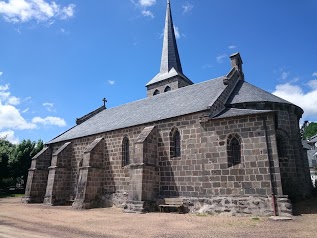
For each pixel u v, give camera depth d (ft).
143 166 62.28
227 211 52.11
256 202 49.88
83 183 75.00
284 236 32.71
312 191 70.95
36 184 96.17
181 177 61.57
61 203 87.04
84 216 55.67
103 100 125.29
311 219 43.19
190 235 35.01
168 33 142.82
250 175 52.29
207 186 56.90
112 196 73.92
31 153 151.64
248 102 64.03
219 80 79.71
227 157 55.62
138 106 94.58
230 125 56.90
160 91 129.70
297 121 71.46
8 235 35.14
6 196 127.95
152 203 61.77
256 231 36.27
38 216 56.24
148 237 34.37
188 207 57.57
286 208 47.09
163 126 67.87
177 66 136.56
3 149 146.00
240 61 85.10
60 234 36.68
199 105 65.10
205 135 59.67
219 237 33.37
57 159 89.61
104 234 36.70
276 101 64.59
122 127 77.05
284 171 60.75
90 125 101.40
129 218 51.42
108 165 78.64
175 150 65.31
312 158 190.39
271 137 52.13
